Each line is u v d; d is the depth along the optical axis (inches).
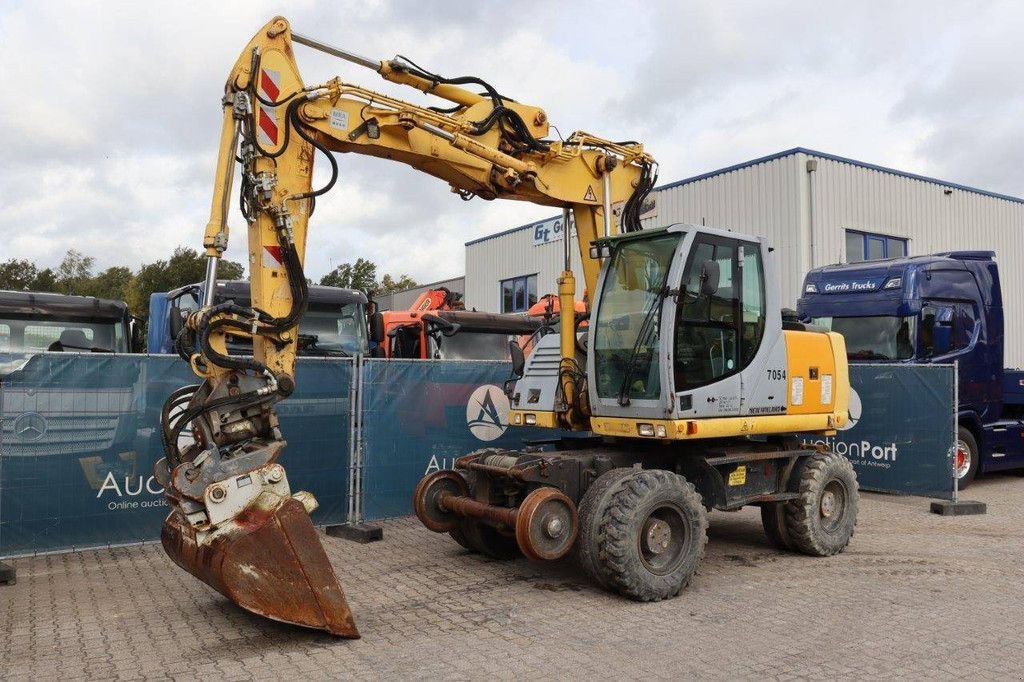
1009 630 198.4
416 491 264.1
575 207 282.0
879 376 398.0
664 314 234.1
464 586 239.1
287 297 214.7
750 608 217.5
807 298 475.8
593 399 255.8
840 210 683.4
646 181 292.5
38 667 173.9
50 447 265.7
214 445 190.4
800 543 275.3
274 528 186.2
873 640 191.0
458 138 241.3
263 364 203.0
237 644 188.7
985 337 442.9
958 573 254.2
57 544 266.5
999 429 446.3
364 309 438.6
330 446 318.7
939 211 767.7
